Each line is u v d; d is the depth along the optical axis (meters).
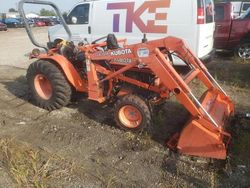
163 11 7.97
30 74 5.83
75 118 5.41
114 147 4.44
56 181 3.67
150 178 3.74
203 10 7.72
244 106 6.02
